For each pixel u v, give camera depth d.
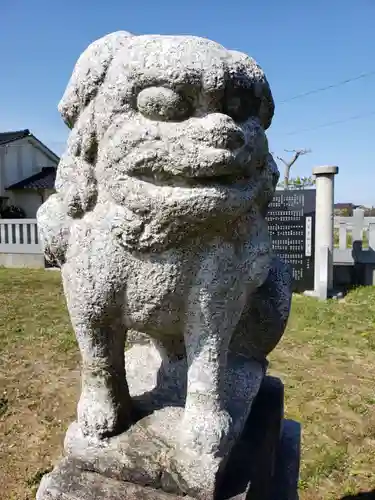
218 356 0.94
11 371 2.99
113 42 0.84
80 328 0.97
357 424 2.37
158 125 0.79
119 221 0.85
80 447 0.98
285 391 2.72
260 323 1.25
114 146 0.82
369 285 5.64
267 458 1.17
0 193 13.54
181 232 0.83
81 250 0.91
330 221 5.16
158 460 0.93
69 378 2.89
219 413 0.95
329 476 1.96
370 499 1.82
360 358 3.29
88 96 0.85
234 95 0.80
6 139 14.07
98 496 0.92
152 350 1.31
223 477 0.95
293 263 5.49
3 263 7.52
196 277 0.89
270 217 5.56
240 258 0.94
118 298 0.92
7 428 2.30
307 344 3.56
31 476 1.92
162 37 0.81
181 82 0.75
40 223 0.98
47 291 5.51
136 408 1.08
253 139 0.83
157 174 0.80
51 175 14.38
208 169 0.77
